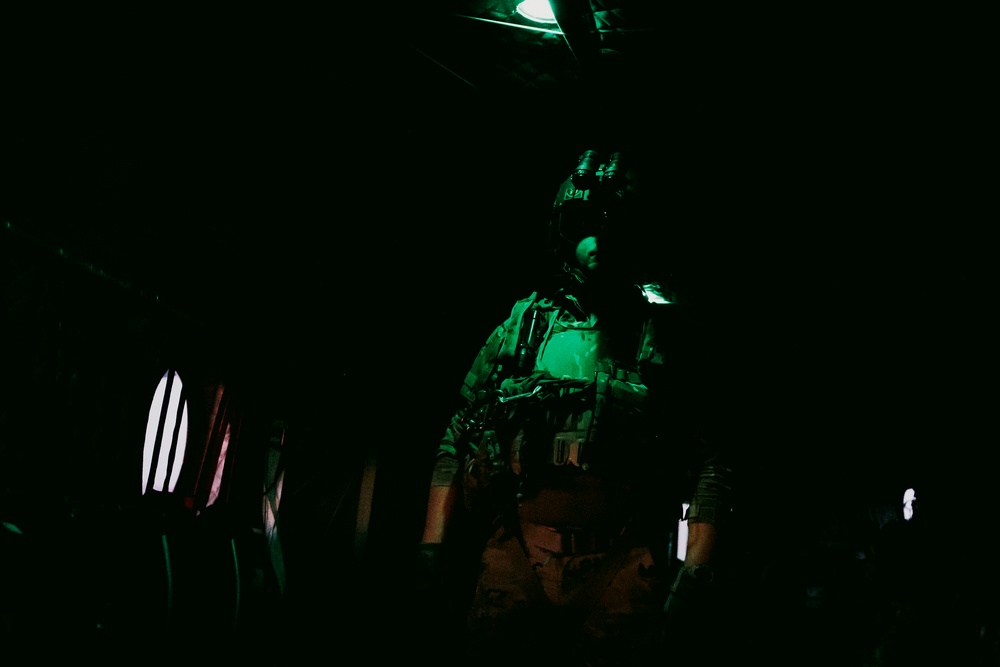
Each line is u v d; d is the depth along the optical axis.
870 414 6.66
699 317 3.62
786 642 5.90
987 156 4.47
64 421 3.47
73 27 3.38
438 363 5.98
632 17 3.97
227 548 4.47
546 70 4.40
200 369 4.51
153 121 3.89
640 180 3.52
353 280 5.55
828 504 7.34
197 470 4.43
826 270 5.75
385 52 4.15
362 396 5.73
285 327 5.21
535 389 3.06
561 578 2.98
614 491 3.01
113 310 3.81
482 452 3.09
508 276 5.91
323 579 5.40
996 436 5.54
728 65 4.26
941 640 4.69
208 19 3.69
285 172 4.70
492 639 3.00
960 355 5.94
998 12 3.61
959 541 5.04
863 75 4.16
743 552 6.47
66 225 3.60
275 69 4.09
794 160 4.89
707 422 3.18
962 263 5.32
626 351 3.27
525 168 5.14
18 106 3.39
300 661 5.10
